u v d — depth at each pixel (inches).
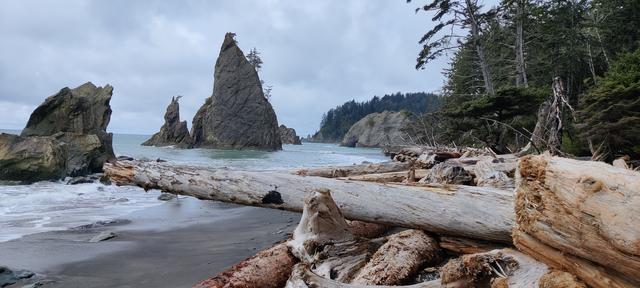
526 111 676.1
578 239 65.0
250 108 2514.8
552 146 355.3
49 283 192.1
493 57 1179.9
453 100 1309.1
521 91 650.2
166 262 224.5
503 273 83.0
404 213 144.7
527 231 75.3
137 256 236.8
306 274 108.7
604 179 62.6
